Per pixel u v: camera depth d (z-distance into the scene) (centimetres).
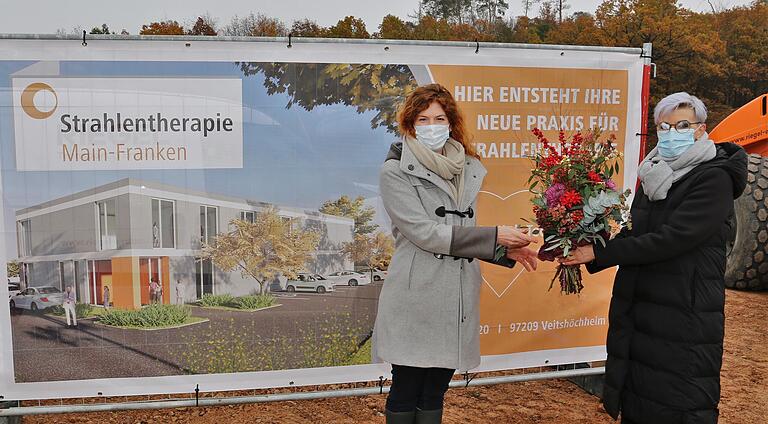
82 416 430
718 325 284
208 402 380
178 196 366
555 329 424
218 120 365
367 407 446
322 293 383
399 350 288
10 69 348
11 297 359
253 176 371
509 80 396
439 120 290
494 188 401
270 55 367
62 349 365
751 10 3300
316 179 378
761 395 471
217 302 374
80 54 353
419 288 288
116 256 364
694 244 279
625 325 305
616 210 304
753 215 745
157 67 358
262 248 375
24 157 353
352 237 384
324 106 375
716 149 293
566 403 455
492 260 300
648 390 293
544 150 364
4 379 363
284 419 425
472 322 299
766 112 727
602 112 413
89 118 356
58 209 358
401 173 288
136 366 371
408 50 382
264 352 380
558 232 305
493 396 468
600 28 3178
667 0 3148
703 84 3152
